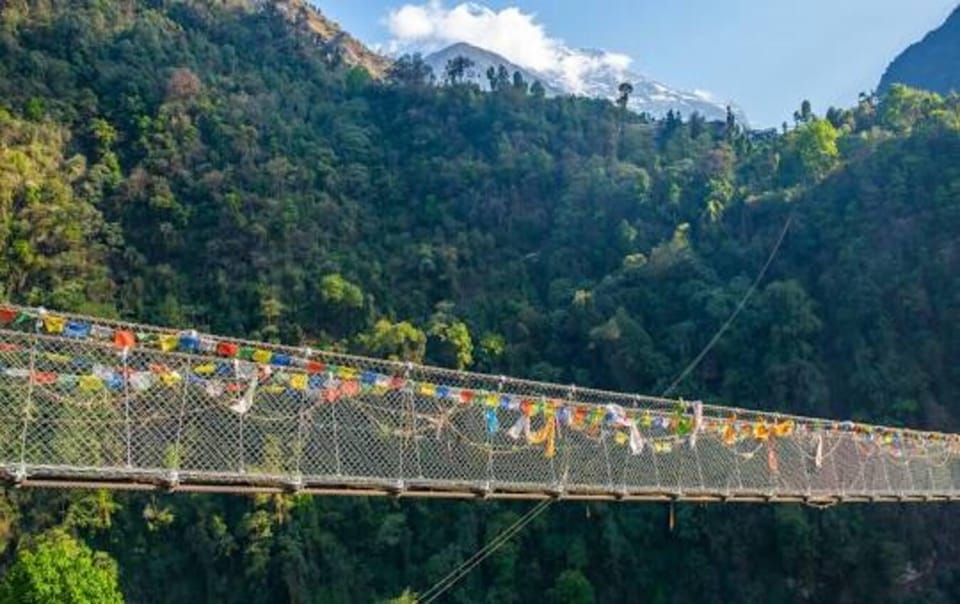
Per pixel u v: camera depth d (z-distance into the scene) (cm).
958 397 3366
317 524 3303
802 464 1612
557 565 3347
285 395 1188
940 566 3128
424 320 4128
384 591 3281
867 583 3112
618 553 3325
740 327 3766
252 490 989
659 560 3378
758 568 3256
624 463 1374
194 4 6056
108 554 3023
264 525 3164
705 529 3325
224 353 971
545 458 1332
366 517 3381
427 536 3397
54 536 2902
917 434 1869
